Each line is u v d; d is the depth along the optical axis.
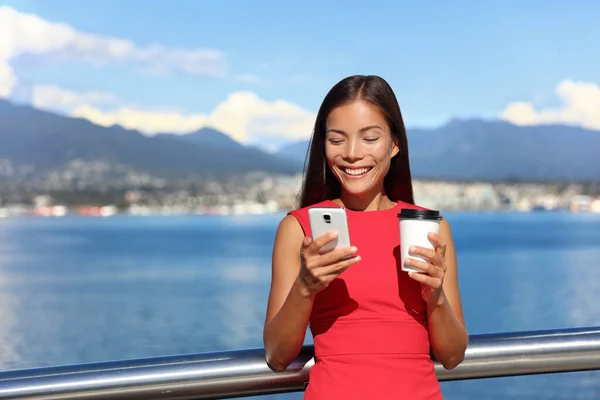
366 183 1.89
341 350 1.75
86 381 1.59
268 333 1.70
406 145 1.97
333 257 1.59
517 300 22.23
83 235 82.25
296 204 2.05
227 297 25.33
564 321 18.17
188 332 17.86
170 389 1.64
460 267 35.12
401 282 1.79
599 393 9.16
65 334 17.81
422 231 1.65
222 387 1.69
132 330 18.31
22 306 23.70
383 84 1.90
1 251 54.25
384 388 1.71
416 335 1.77
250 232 87.88
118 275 34.53
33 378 1.58
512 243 56.09
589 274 30.80
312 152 2.00
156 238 74.19
